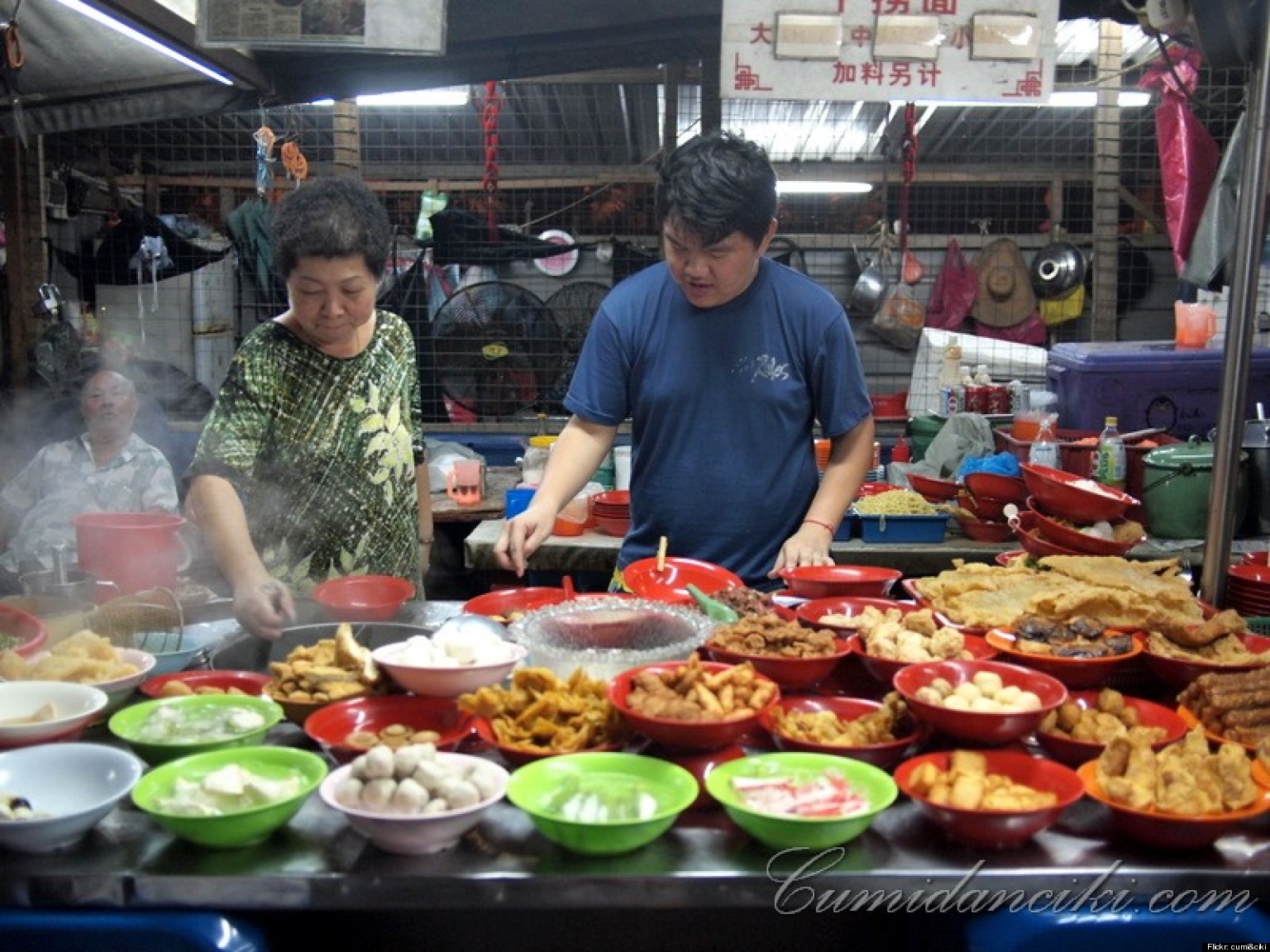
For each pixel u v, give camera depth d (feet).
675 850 4.81
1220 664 6.38
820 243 27.22
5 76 10.64
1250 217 7.46
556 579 14.23
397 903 4.61
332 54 13.34
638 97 26.66
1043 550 10.91
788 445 8.92
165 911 4.66
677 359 8.79
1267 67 7.27
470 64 13.88
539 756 5.30
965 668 6.07
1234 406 7.79
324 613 7.64
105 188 24.54
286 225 7.50
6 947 4.65
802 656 6.30
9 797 4.86
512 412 20.74
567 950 5.87
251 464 8.13
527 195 26.76
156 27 10.87
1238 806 4.81
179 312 22.41
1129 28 22.86
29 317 18.94
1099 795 4.92
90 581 8.22
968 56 8.41
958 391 18.42
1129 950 4.68
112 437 13.37
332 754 5.41
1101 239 21.48
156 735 5.56
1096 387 15.21
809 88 8.50
